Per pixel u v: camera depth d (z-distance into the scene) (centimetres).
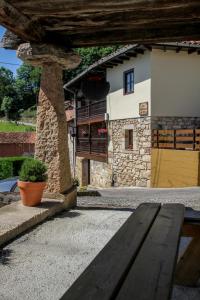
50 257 372
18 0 392
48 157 578
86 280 154
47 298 283
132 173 1520
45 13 439
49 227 482
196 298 279
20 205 545
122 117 1588
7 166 2291
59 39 566
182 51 1381
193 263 299
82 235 449
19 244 412
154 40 541
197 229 294
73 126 2283
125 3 398
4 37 566
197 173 1161
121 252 190
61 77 590
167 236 219
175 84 1386
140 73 1424
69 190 606
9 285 306
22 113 6494
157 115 1373
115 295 144
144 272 163
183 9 427
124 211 594
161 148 1337
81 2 395
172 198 789
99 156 1852
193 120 1425
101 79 907
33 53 543
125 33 543
